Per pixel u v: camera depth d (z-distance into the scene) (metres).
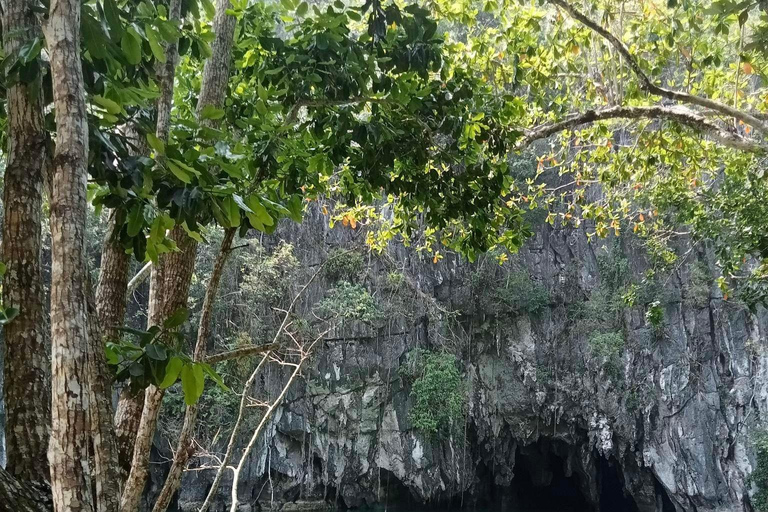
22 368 2.35
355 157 5.35
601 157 9.41
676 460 19.53
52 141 2.61
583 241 21.42
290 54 4.82
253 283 18.88
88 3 3.07
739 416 19.25
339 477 20.53
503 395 21.17
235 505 5.20
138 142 3.14
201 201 2.63
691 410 19.66
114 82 2.98
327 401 20.53
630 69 8.05
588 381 20.61
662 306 19.91
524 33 6.83
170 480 3.16
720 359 19.83
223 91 3.98
